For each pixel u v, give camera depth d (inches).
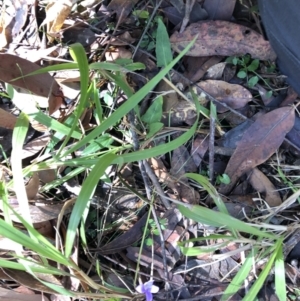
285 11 11.8
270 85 13.9
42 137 14.2
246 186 14.0
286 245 13.6
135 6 14.1
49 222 13.6
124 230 14.2
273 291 14.0
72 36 14.4
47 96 13.2
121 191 14.2
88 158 12.6
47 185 13.5
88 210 13.3
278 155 13.9
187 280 14.1
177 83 13.9
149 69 14.1
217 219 11.1
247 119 13.8
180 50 13.7
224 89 13.7
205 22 13.5
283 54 12.7
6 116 12.9
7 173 13.9
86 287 13.2
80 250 14.1
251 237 13.8
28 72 12.6
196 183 14.0
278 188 13.9
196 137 13.9
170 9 14.0
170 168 14.0
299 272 13.9
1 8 14.6
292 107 13.3
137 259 14.1
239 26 13.3
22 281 12.9
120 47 14.2
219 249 14.0
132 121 13.0
